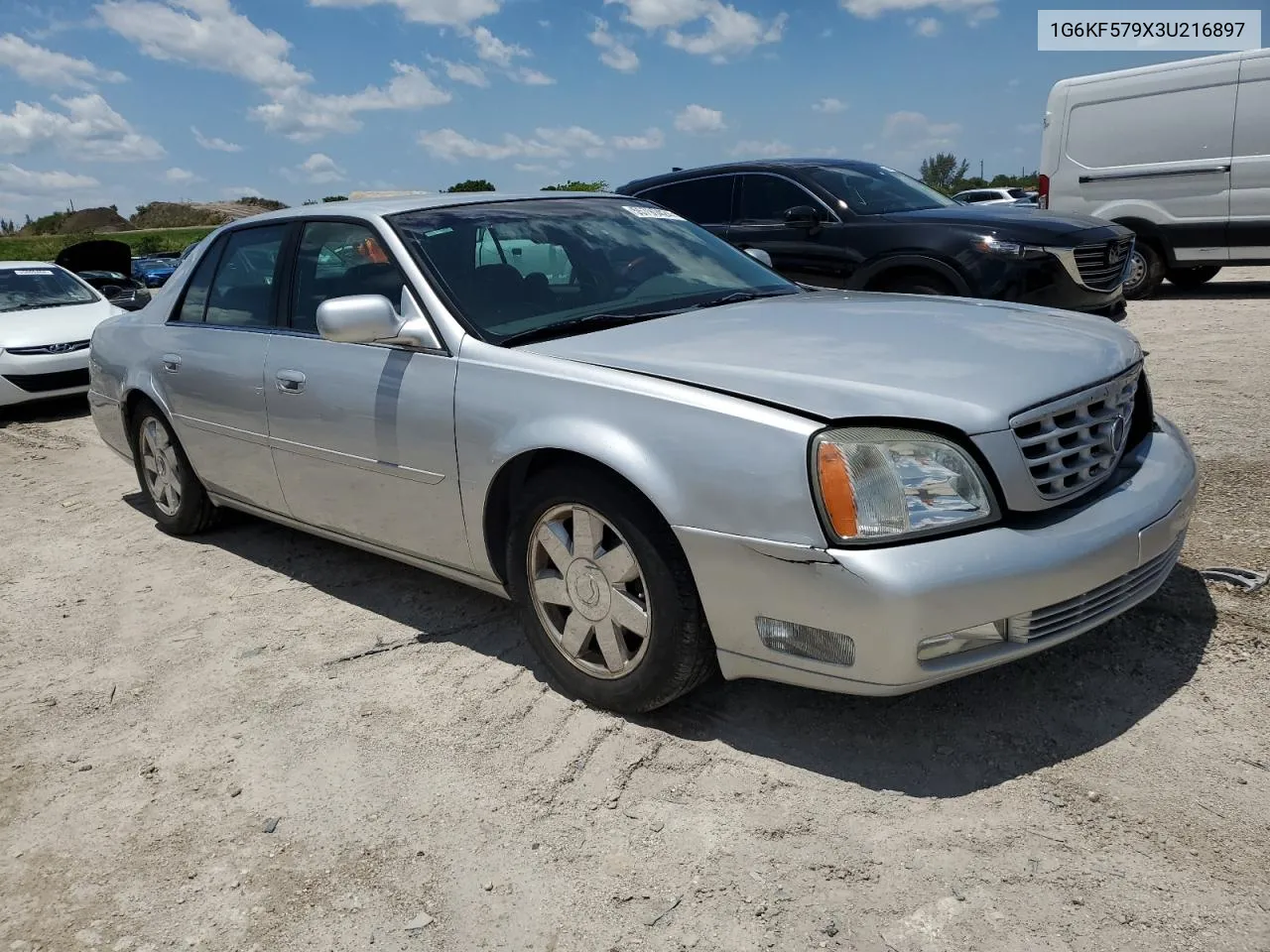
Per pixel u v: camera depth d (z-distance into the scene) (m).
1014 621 2.56
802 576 2.55
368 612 4.09
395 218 3.80
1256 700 2.88
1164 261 11.08
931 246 7.23
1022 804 2.54
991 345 3.01
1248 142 10.23
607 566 2.99
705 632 2.86
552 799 2.74
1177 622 3.34
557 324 3.44
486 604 4.05
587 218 4.16
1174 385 6.52
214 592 4.45
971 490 2.56
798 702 3.11
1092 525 2.68
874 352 2.95
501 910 2.35
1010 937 2.12
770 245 8.12
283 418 4.00
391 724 3.20
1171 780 2.57
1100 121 11.19
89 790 2.98
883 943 2.14
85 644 4.03
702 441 2.70
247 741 3.17
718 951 2.16
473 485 3.26
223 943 2.33
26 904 2.52
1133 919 2.14
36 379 9.16
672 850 2.50
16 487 6.71
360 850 2.61
